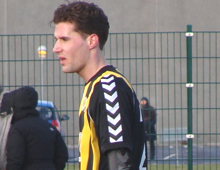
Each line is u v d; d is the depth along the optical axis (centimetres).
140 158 808
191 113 2661
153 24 6619
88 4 835
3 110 1625
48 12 6619
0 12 6625
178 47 5712
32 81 5219
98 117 777
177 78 5584
